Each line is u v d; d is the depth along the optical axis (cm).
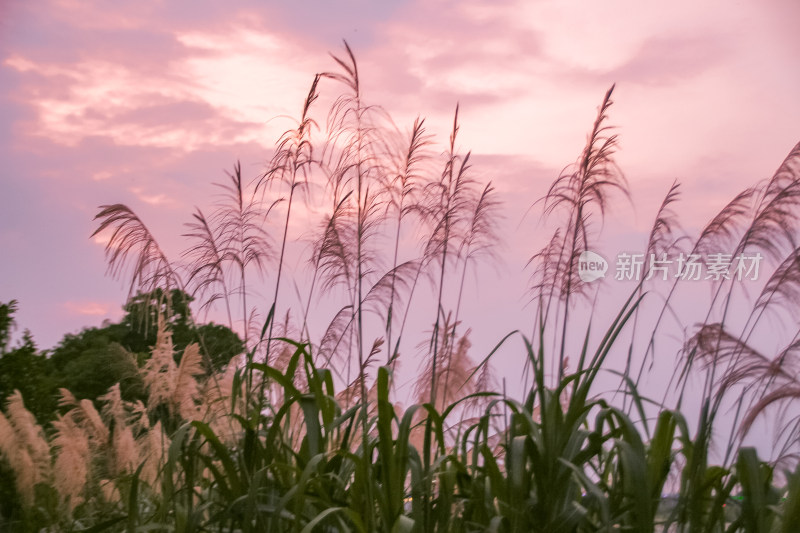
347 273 372
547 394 326
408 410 320
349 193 367
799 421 316
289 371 351
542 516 304
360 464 313
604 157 342
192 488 343
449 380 393
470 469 364
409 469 346
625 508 314
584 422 339
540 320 317
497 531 289
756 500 307
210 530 342
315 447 325
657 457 328
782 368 326
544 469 306
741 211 360
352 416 342
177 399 459
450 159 386
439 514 321
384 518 313
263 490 336
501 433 358
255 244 392
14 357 885
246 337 398
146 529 341
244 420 343
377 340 373
